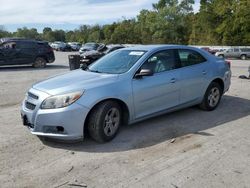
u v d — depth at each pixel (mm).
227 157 4785
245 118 6848
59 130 4980
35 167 4445
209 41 62719
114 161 4641
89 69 6289
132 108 5625
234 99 8797
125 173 4277
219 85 7512
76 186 3947
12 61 17969
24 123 5414
